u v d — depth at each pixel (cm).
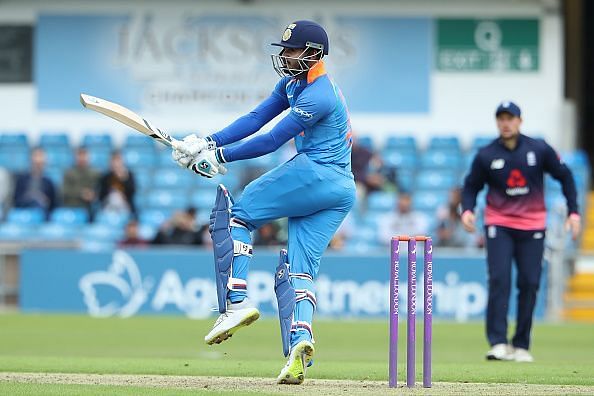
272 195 2497
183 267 5666
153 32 7106
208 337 2494
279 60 2556
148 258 5691
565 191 3706
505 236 3644
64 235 6312
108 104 2473
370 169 6644
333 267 5612
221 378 2783
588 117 7912
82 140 7069
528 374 2908
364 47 7069
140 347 4212
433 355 3950
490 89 7062
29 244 5956
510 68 7062
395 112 7081
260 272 5581
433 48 7069
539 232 3641
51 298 5791
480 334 4866
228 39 7069
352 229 6316
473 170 3697
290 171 2488
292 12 7062
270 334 4788
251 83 7069
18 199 6556
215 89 7075
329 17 7069
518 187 3612
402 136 6988
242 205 2511
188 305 5659
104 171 6919
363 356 3866
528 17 7044
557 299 5722
